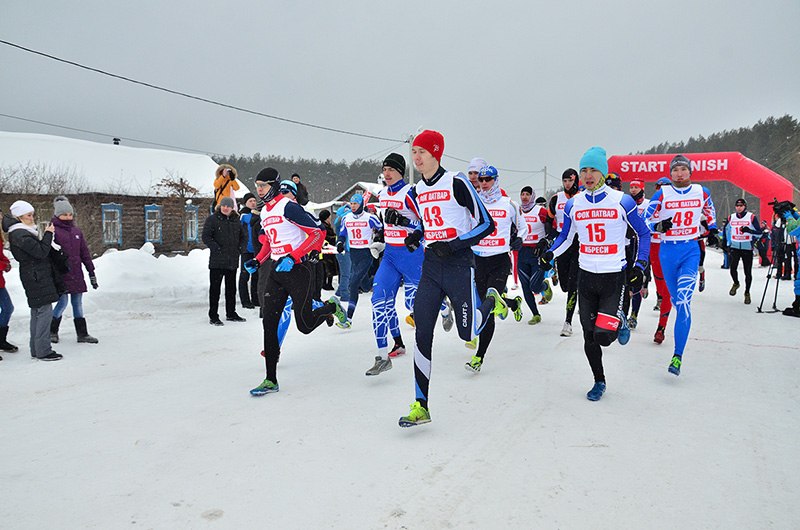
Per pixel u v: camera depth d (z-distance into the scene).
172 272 11.05
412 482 3.03
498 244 6.12
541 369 5.41
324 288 12.59
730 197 71.75
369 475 3.12
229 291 8.48
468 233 3.95
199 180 33.25
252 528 2.58
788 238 9.23
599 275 4.52
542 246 6.91
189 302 9.79
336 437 3.69
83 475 3.17
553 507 2.75
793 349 6.25
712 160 21.72
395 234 5.56
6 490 3.00
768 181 20.98
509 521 2.62
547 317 8.59
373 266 9.76
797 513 2.69
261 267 7.90
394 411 4.20
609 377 5.12
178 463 3.31
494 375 5.19
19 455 3.47
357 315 8.99
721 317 8.55
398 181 5.50
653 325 7.93
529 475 3.11
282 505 2.79
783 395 4.56
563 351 6.19
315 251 4.83
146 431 3.85
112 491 2.97
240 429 3.86
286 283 4.73
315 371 5.42
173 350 6.46
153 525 2.62
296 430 3.82
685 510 2.72
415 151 4.12
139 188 29.61
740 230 10.25
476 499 2.84
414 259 5.57
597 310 4.62
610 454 3.38
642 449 3.46
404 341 6.96
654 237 6.40
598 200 4.52
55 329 6.89
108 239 27.88
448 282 4.05
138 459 3.38
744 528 2.55
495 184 6.09
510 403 4.36
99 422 4.05
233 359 6.02
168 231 30.17
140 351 6.42
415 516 2.68
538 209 7.89
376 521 2.63
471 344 5.62
